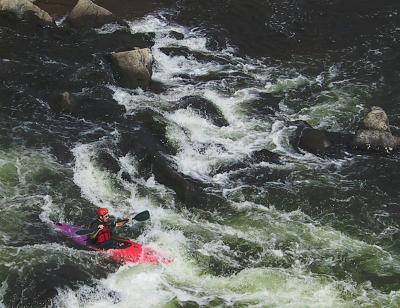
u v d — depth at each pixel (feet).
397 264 38.11
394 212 42.78
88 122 49.11
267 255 38.19
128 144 46.47
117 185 43.14
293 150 49.21
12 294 33.47
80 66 56.29
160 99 53.78
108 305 33.58
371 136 49.44
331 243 39.65
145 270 36.09
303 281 36.29
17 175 42.70
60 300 33.37
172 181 43.11
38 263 35.40
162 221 40.34
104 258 36.37
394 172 46.93
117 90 54.13
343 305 34.73
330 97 56.90
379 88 58.34
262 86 58.13
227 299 34.65
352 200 43.70
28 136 46.50
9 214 39.27
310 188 44.68
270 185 44.75
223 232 39.88
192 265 36.91
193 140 49.14
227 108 54.08
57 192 41.78
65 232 38.14
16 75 53.72
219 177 45.37
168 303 34.04
